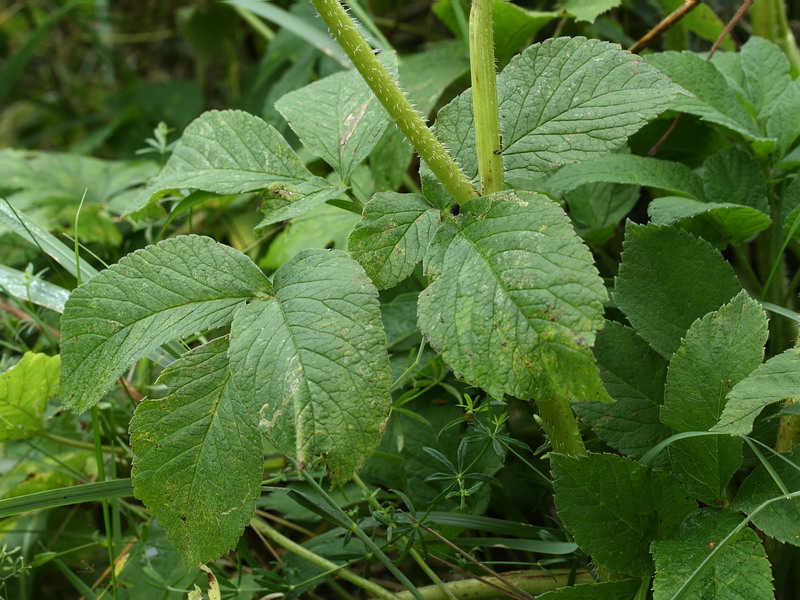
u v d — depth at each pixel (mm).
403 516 579
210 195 613
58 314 811
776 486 505
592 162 643
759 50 689
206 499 478
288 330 465
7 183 991
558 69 529
